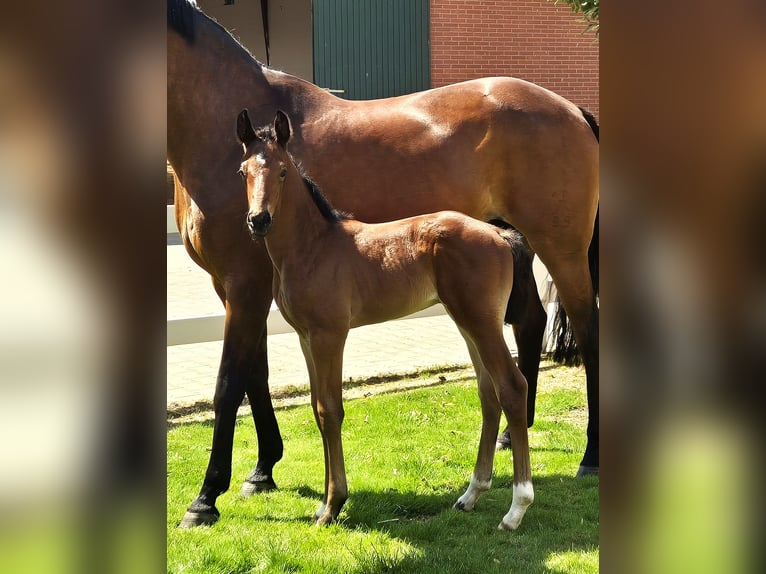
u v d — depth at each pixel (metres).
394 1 13.86
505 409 3.28
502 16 13.73
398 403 5.28
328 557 3.06
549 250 4.08
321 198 3.38
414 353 6.72
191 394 5.62
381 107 4.01
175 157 3.71
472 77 13.79
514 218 4.09
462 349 6.86
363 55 13.95
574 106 4.20
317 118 3.90
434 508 3.64
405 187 3.86
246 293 3.63
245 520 3.49
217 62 3.73
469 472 4.08
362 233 3.38
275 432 3.95
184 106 3.64
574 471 4.09
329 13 13.84
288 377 5.98
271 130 3.13
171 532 3.32
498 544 3.18
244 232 3.59
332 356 3.32
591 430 4.09
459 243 3.22
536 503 3.64
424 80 13.96
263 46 15.70
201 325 5.49
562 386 5.76
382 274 3.32
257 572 2.95
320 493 3.86
